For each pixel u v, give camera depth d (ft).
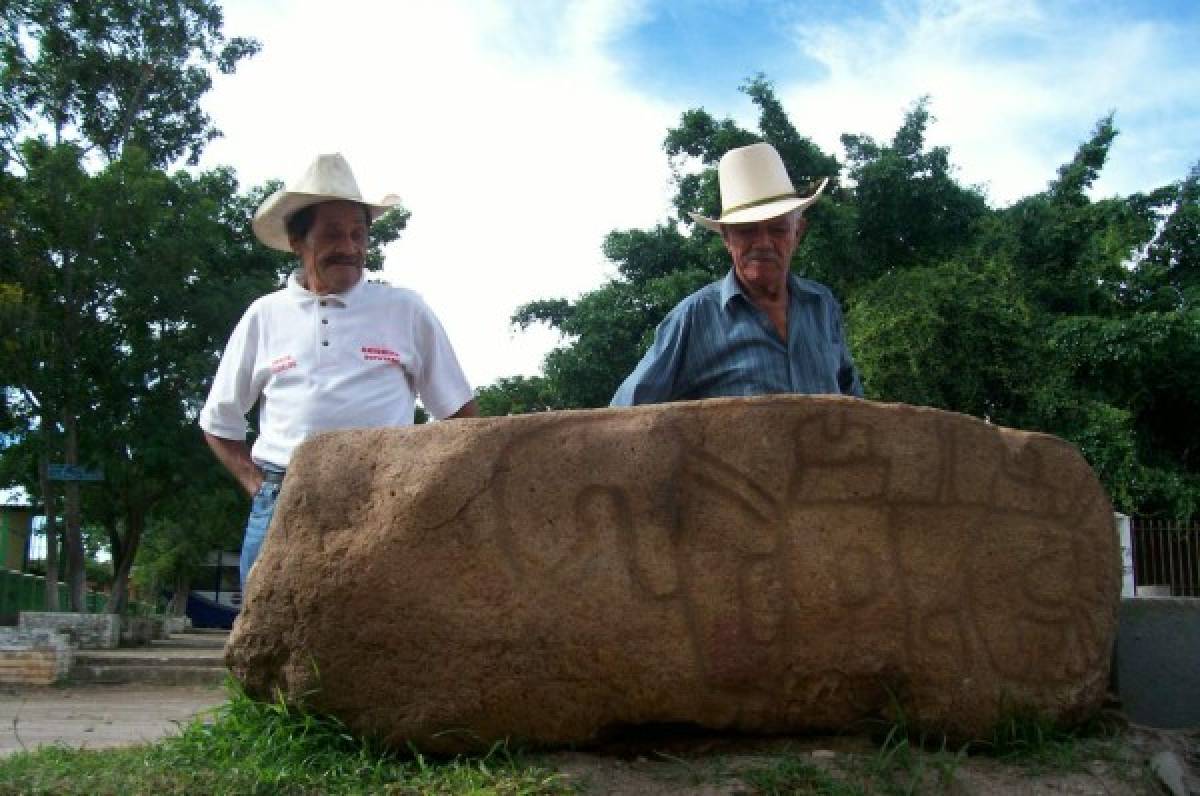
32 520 62.54
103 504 52.95
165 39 47.26
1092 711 10.29
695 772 8.80
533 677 8.83
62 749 10.20
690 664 8.91
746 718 9.13
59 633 32.50
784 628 9.09
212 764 8.79
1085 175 55.83
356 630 8.89
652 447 9.16
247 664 9.34
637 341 48.11
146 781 8.41
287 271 49.83
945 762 9.08
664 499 9.07
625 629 8.87
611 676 8.88
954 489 9.79
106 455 42.68
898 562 9.45
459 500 8.90
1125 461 40.60
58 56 45.83
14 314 37.35
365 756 8.86
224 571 112.78
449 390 11.46
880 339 38.96
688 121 48.98
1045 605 10.05
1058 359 42.78
